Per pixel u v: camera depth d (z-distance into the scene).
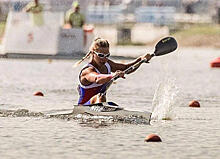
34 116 28.70
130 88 43.75
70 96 37.78
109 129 25.19
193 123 27.61
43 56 75.69
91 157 19.80
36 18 75.62
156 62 76.19
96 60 28.66
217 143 22.62
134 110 28.72
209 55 93.69
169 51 30.44
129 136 23.72
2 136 23.44
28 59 75.25
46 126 25.80
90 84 28.62
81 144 21.98
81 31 76.38
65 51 76.00
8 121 27.16
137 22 125.12
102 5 124.56
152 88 43.97
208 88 45.00
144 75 55.72
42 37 75.75
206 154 20.55
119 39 122.19
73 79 50.28
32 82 46.94
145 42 122.94
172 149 21.33
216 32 119.69
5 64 66.38
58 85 45.03
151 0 127.38
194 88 44.81
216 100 37.34
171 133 24.70
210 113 31.23
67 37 76.06
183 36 119.94
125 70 28.52
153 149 21.25
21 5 110.12
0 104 33.06
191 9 127.62
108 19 123.88
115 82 48.44
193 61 79.00
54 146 21.59
